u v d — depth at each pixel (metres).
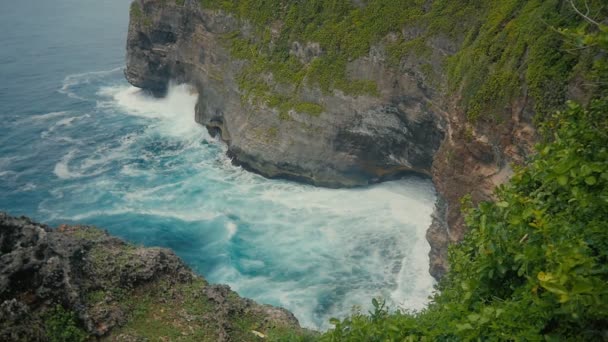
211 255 36.09
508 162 26.92
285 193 42.94
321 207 40.78
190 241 37.72
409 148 39.72
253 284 33.28
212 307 20.00
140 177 46.75
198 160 49.09
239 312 20.39
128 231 39.06
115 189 45.00
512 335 9.12
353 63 40.38
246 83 46.81
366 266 34.50
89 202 43.31
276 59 45.16
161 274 20.80
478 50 29.39
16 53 83.75
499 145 27.14
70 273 17.98
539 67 24.67
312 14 43.31
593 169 9.74
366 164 42.12
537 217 9.67
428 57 36.06
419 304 31.19
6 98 65.19
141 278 20.09
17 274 17.05
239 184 44.62
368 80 39.66
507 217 11.36
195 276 21.91
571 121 12.32
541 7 26.06
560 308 8.61
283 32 44.81
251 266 34.91
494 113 27.19
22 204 43.31
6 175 47.81
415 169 40.84
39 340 16.14
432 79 35.81
